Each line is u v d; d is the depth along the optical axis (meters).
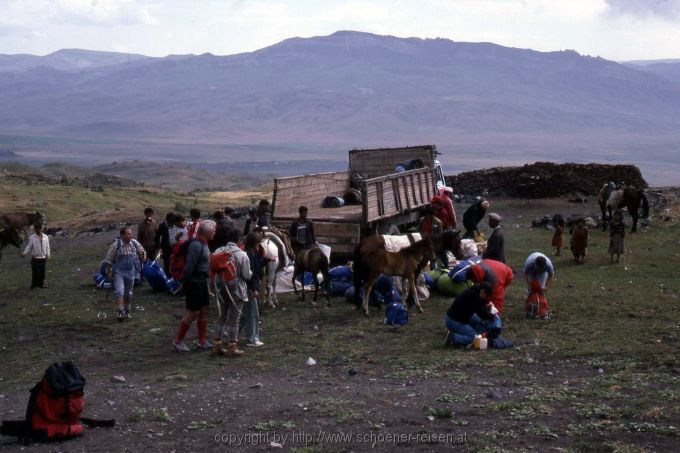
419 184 25.52
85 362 13.55
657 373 10.93
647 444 7.86
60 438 8.54
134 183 84.88
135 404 10.28
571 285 19.27
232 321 13.42
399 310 15.47
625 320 14.88
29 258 29.31
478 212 22.52
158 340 14.94
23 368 13.28
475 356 12.55
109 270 17.03
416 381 11.15
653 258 23.69
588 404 9.33
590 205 38.47
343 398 10.23
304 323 15.84
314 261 17.52
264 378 11.80
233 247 13.44
